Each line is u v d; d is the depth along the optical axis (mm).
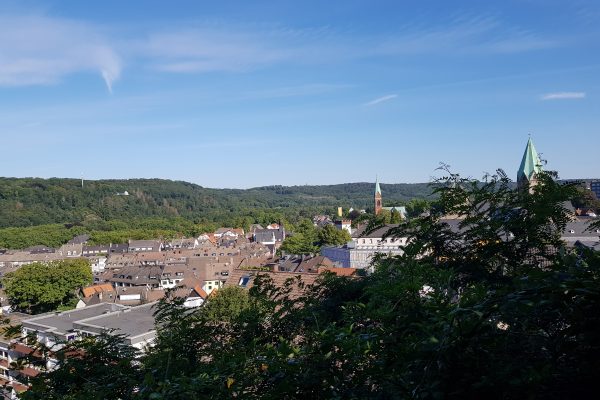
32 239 130875
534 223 4543
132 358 4859
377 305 3885
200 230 154250
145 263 101688
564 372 2377
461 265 4758
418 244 4570
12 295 59750
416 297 3393
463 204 5012
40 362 4984
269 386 3055
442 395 2322
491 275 4703
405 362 2564
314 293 6402
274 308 5688
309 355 3176
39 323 30578
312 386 2914
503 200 4906
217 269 78438
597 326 2314
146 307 30672
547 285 2271
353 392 2803
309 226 122062
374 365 2795
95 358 4879
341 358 3029
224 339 5703
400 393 2479
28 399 4215
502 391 2330
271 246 121500
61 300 63281
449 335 2443
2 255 113375
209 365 4023
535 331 2627
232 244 119625
